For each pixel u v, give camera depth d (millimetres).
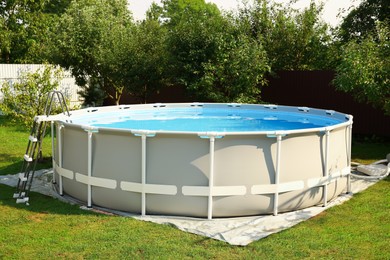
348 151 7715
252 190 6414
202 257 4980
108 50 16812
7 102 11117
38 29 32438
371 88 10117
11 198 7465
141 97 17141
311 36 16594
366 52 10461
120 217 6402
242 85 13852
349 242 5473
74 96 22281
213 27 14688
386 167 9391
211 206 6340
